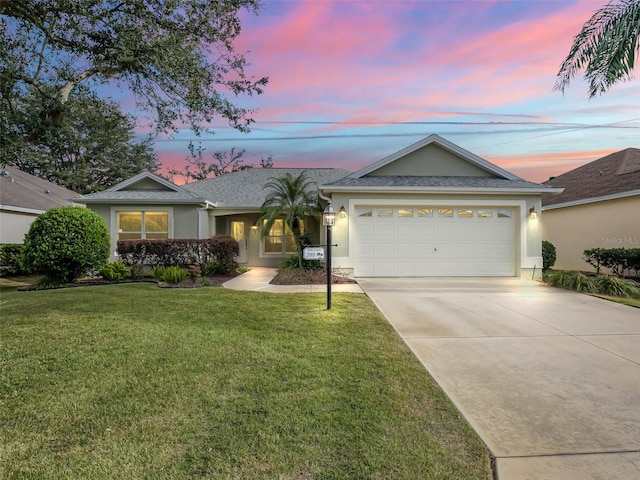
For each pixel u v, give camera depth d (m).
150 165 31.64
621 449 2.50
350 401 3.10
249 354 4.19
